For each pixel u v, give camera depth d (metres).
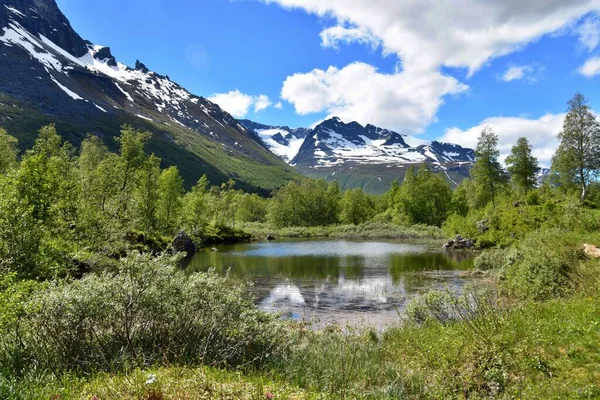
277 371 7.80
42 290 7.55
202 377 5.89
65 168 35.59
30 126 154.88
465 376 7.59
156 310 7.84
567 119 60.12
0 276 8.18
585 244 16.42
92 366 6.70
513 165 71.25
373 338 12.25
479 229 52.34
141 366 6.76
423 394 7.17
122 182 42.97
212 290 8.54
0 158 43.38
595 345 7.60
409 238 74.38
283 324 9.77
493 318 8.96
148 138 46.38
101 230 24.08
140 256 8.02
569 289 12.82
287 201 105.69
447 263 36.25
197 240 53.28
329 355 8.98
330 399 6.12
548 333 8.48
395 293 22.94
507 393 6.73
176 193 55.56
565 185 62.09
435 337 10.01
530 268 15.85
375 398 6.72
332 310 19.08
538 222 42.16
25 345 6.88
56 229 20.86
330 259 40.69
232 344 8.25
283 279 28.38
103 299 7.39
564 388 6.41
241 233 74.94
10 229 12.19
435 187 89.38
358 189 111.19
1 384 5.13
